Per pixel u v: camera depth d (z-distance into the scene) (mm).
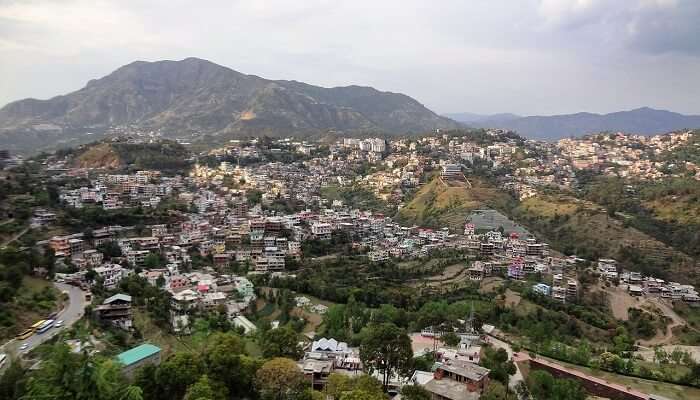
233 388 123188
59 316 164875
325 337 177125
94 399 74625
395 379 141375
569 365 171125
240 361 124500
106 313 167875
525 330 194625
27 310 162125
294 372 119750
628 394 148625
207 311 197875
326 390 124000
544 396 139000
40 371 79312
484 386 131125
